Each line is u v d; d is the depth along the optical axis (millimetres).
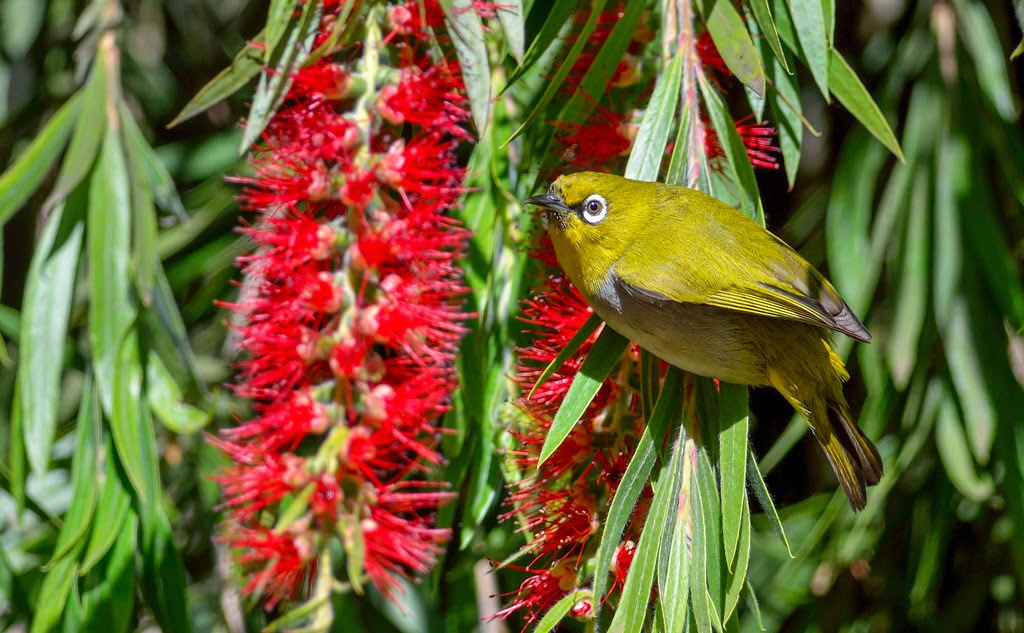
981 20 7137
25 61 9305
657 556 4562
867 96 5348
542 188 6008
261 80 5141
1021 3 5684
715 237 4996
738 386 4984
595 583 4379
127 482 6148
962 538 8062
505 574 7578
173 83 9062
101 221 6266
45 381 6094
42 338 6160
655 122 5215
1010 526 6691
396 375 4930
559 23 5422
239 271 8242
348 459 4566
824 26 5324
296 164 5031
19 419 6121
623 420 5113
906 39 7363
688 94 5211
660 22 5762
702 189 5250
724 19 5102
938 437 6918
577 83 5934
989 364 6801
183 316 8250
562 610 4645
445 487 5484
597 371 4836
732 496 4531
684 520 4684
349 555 4371
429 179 5352
